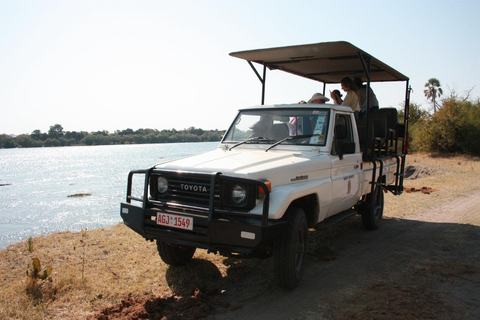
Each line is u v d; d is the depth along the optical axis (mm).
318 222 4719
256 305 3852
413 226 7305
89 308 3723
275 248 3967
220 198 3736
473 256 5398
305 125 5199
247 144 5293
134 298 3949
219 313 3678
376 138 6387
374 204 6914
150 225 4094
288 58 6730
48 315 3566
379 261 5223
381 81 8820
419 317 3498
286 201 3766
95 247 5594
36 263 4121
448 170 19344
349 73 8016
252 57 6645
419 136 29125
